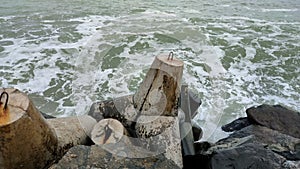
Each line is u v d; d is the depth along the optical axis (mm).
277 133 4324
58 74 6719
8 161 2721
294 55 8719
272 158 3461
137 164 2963
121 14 10945
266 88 6891
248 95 6492
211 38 9531
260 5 14039
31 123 2699
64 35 8727
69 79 6535
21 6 10891
